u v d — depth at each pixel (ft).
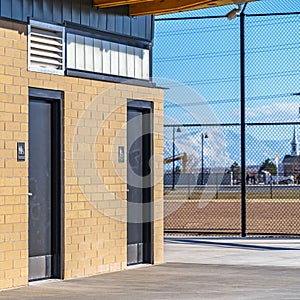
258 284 39.19
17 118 38.42
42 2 40.06
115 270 44.32
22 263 38.55
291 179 159.84
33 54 39.58
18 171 38.40
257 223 85.71
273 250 54.95
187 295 35.91
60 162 41.22
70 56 41.75
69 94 41.57
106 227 43.83
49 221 41.09
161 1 44.24
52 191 41.27
